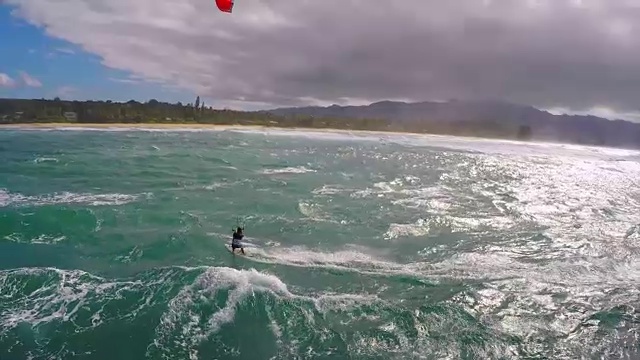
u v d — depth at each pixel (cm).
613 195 4103
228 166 4806
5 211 2570
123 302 1622
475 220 2939
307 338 1452
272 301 1662
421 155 6694
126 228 2442
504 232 2698
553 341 1505
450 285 1894
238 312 1581
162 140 7419
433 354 1395
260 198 3300
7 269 1853
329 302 1689
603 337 1541
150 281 1789
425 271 2041
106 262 1981
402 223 2786
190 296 1673
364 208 3122
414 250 2325
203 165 4791
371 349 1407
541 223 2945
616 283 1995
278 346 1404
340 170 4812
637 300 1825
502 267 2138
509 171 5347
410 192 3728
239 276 1844
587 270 2138
